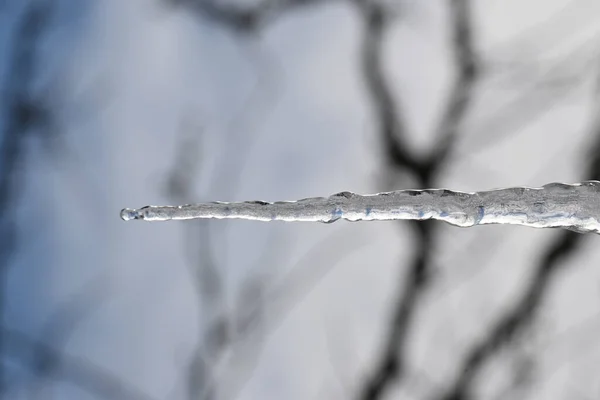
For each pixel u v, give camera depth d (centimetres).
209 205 124
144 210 125
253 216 124
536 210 123
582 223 122
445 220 123
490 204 123
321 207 124
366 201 124
